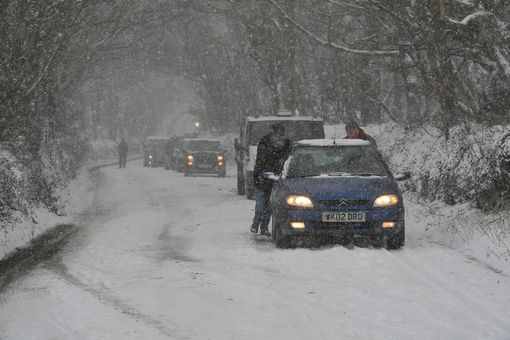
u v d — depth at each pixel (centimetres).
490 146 2950
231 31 11831
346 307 1596
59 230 3309
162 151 11788
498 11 3897
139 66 12138
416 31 4125
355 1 4381
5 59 3703
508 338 1330
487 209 2777
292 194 2489
